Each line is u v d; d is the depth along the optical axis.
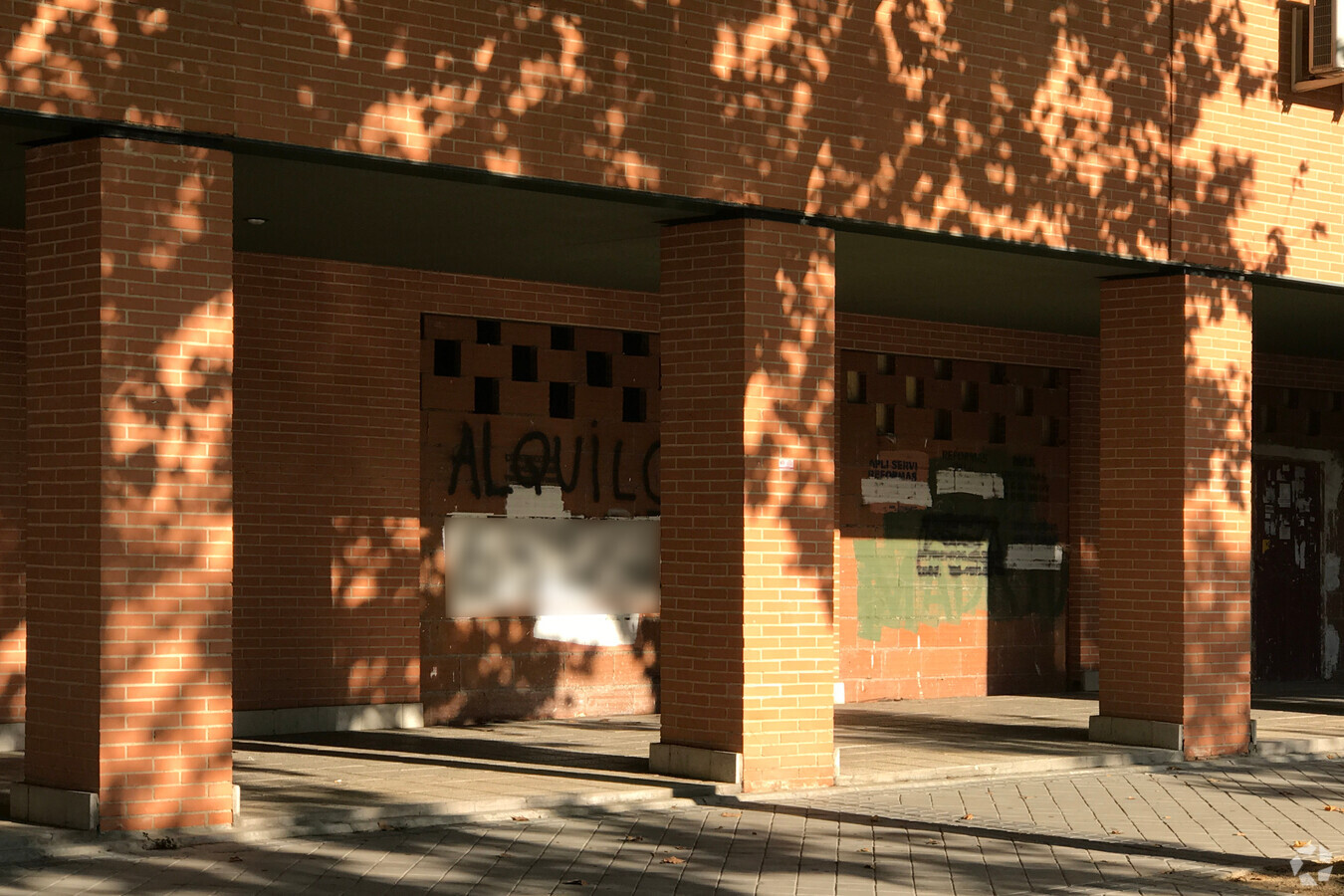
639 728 15.23
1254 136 14.81
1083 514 19.89
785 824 10.46
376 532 14.93
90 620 9.31
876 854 9.52
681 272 12.14
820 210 12.02
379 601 14.92
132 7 9.31
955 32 12.79
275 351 14.38
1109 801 11.66
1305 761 14.50
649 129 11.26
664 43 11.34
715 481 11.87
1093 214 13.61
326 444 14.65
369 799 10.62
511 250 13.85
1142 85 14.00
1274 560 22.12
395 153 10.20
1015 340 19.22
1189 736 14.20
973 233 12.81
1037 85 13.28
